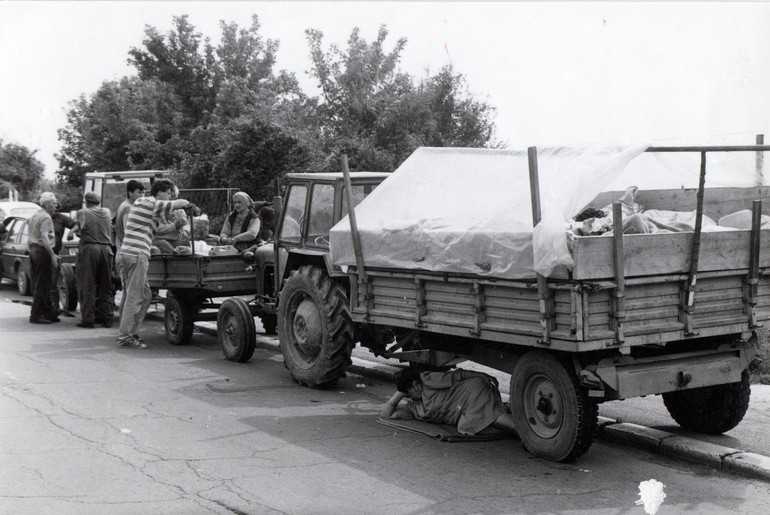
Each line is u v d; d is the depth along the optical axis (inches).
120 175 687.1
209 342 470.3
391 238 282.0
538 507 202.4
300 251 353.1
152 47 1360.7
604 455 249.4
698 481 225.0
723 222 275.9
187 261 429.7
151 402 312.2
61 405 301.9
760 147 237.3
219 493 208.2
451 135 1007.0
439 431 271.1
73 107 1508.4
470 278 248.8
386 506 201.5
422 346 295.3
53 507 194.7
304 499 205.3
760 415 284.2
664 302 231.9
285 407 310.5
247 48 1374.3
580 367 227.3
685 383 239.1
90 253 515.5
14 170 1457.9
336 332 331.3
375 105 999.6
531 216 230.2
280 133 844.6
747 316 249.9
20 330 507.2
